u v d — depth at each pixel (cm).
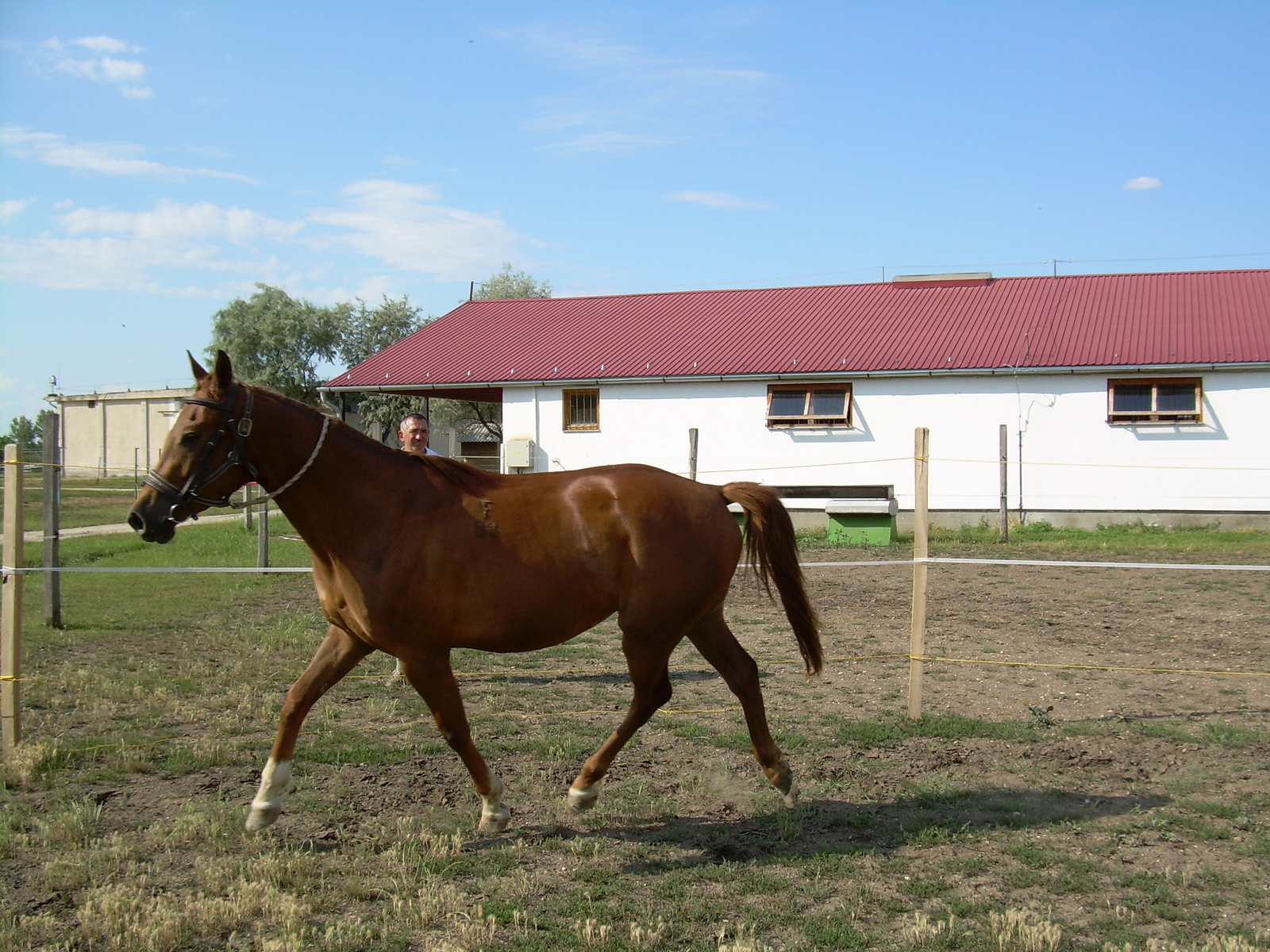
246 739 590
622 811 477
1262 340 1822
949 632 933
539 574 438
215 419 421
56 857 418
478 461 2903
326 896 386
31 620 988
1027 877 403
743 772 536
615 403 2170
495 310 2748
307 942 351
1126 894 388
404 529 427
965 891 393
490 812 445
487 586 431
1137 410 1855
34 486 3272
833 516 1730
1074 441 1888
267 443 428
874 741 588
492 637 439
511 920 368
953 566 1441
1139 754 559
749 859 424
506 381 2208
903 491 1992
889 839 445
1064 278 2373
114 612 1060
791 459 2061
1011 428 1925
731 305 2525
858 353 2067
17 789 505
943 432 1962
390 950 344
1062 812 473
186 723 629
